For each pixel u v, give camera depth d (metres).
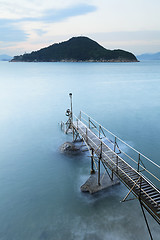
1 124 35.78
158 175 19.20
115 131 31.44
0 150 25.30
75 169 20.48
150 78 106.69
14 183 18.45
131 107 46.53
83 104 49.97
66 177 19.16
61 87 77.50
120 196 15.95
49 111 44.03
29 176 19.55
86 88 74.88
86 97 58.53
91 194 16.27
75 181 18.45
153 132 30.97
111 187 16.91
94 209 14.77
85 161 21.95
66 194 16.66
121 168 14.73
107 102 51.84
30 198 16.38
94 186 16.67
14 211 14.98
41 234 12.86
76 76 120.50
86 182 17.20
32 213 14.71
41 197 16.44
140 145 26.08
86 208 14.91
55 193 16.84
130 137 28.92
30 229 13.31
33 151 24.91
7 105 49.47
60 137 29.17
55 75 128.50
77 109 45.38
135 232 12.63
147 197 11.35
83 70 174.62
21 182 18.58
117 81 94.88
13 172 20.31
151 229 12.80
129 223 13.34
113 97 58.25
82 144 24.83
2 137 29.67
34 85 83.25
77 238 12.40
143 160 22.08
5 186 18.05
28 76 122.25
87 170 20.19
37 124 35.53
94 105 48.78
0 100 55.03
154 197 11.39
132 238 12.22
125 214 14.13
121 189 16.75
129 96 59.50
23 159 22.92
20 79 105.44
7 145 26.83
